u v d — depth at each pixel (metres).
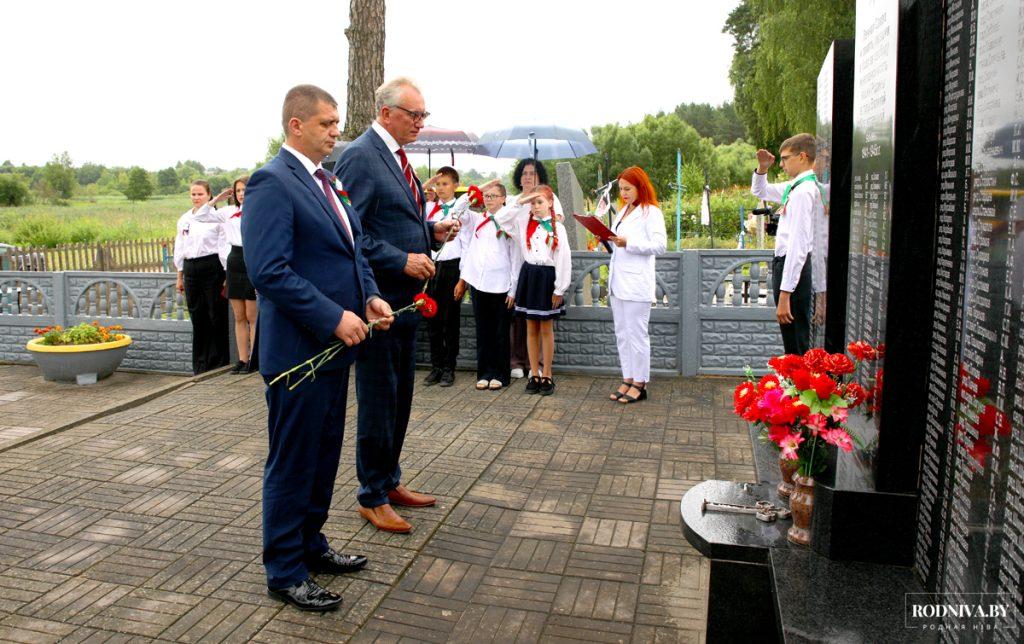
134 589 3.31
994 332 2.00
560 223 6.40
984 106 2.13
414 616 3.11
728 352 6.84
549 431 5.43
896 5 2.61
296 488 3.14
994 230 2.03
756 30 33.03
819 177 4.23
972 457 2.14
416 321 3.94
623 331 6.07
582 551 3.65
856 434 3.02
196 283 7.25
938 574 2.41
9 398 6.66
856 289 3.30
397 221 3.79
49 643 2.91
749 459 4.83
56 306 7.99
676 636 2.97
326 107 3.12
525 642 2.93
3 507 4.18
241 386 6.83
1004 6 2.00
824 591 2.54
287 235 3.02
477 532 3.86
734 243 20.97
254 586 3.34
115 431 5.54
